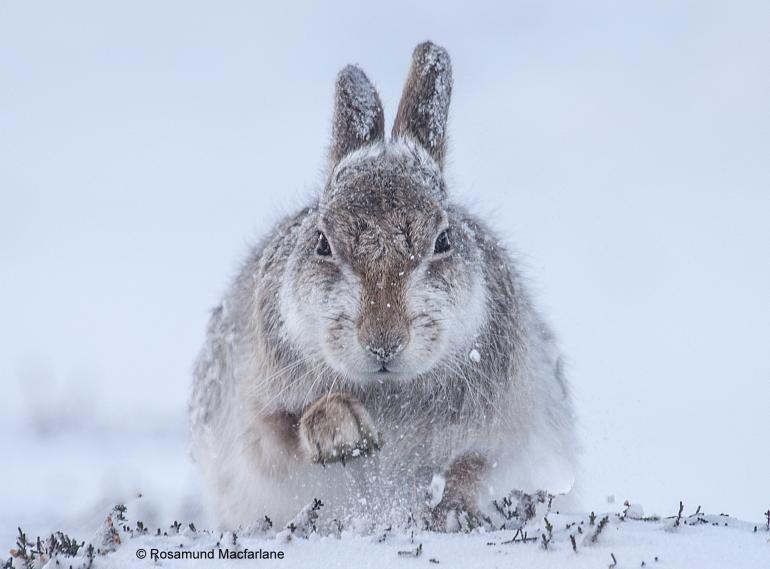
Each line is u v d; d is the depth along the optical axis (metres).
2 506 25.50
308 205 20.88
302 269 18.27
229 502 20.44
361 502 19.08
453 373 18.77
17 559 16.34
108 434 35.47
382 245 17.58
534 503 17.78
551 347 21.59
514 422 19.27
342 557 15.21
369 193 18.02
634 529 16.14
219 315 21.92
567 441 21.22
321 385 18.67
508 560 14.80
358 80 20.00
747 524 17.28
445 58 20.06
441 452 18.94
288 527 17.00
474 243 19.30
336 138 19.94
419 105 19.91
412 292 17.48
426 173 18.70
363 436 17.64
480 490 18.64
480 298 18.83
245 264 21.88
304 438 17.98
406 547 15.53
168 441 34.62
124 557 15.49
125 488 25.81
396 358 17.11
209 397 21.58
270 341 19.08
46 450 33.03
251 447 19.30
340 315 17.45
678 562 14.53
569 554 14.91
